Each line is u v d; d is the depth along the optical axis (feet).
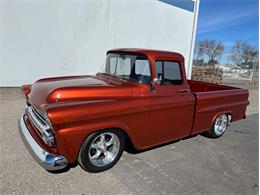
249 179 10.56
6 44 24.59
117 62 12.48
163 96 11.39
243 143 15.14
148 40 35.04
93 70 30.27
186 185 9.68
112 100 9.73
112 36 30.83
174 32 38.29
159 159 11.84
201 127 13.93
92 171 9.95
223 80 57.72
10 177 9.22
